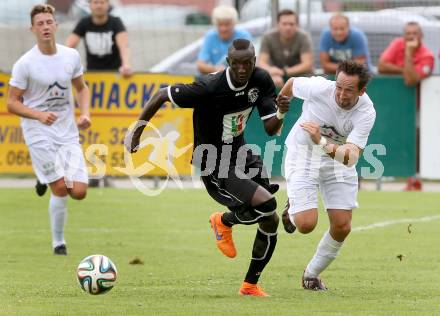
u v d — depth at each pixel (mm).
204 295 21688
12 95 28141
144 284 23188
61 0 61625
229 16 42094
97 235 31078
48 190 41219
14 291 22031
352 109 22094
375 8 48375
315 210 22344
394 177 42875
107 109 41781
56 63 28328
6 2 61906
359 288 22766
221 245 22594
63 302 20656
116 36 41906
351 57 43250
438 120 42344
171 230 32219
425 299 21266
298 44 41969
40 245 29203
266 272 25109
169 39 60000
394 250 28359
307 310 19812
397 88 42469
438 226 33094
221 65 42312
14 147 41344
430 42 47562
